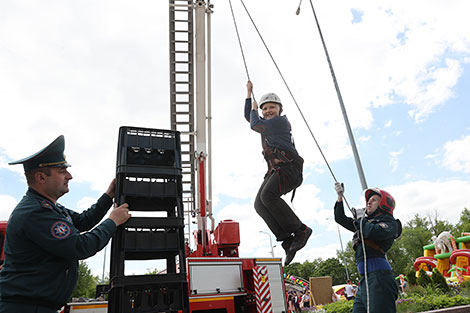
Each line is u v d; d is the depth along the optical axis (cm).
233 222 771
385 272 327
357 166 977
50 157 256
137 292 310
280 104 390
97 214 338
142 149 367
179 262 328
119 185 338
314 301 1997
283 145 348
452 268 1758
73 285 250
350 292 1903
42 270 228
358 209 370
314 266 7462
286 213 338
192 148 980
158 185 354
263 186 355
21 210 234
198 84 857
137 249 322
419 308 956
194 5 858
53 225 233
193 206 1049
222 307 616
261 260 672
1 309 216
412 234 5650
